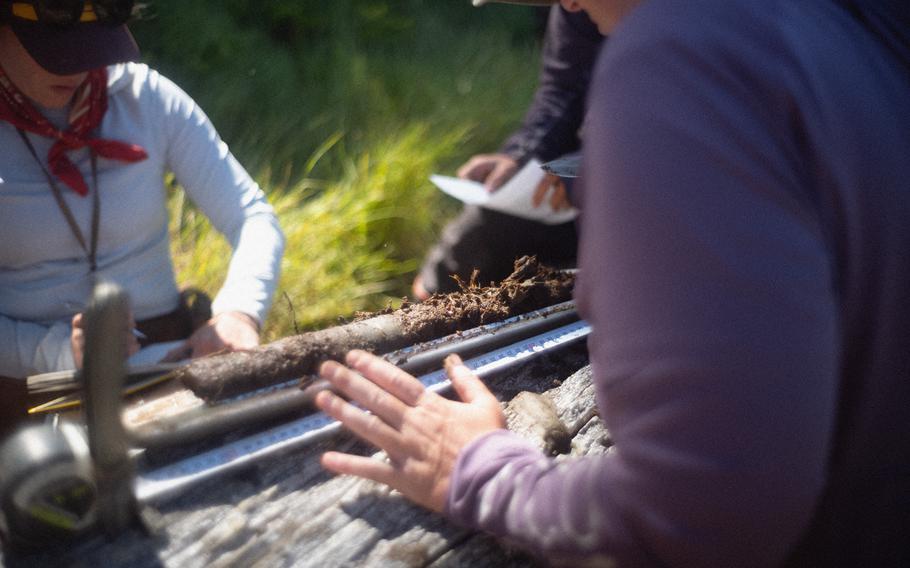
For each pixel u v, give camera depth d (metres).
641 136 0.66
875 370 0.72
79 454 0.90
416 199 4.14
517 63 5.46
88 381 0.82
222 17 4.79
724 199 0.64
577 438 1.19
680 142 0.65
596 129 0.69
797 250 0.64
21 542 0.91
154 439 1.05
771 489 0.65
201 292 2.21
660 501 0.68
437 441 0.98
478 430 0.99
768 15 0.67
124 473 0.91
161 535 0.95
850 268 0.69
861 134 0.67
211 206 2.21
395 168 4.19
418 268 4.05
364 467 1.00
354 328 1.27
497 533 0.88
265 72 4.61
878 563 0.81
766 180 0.64
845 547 0.81
